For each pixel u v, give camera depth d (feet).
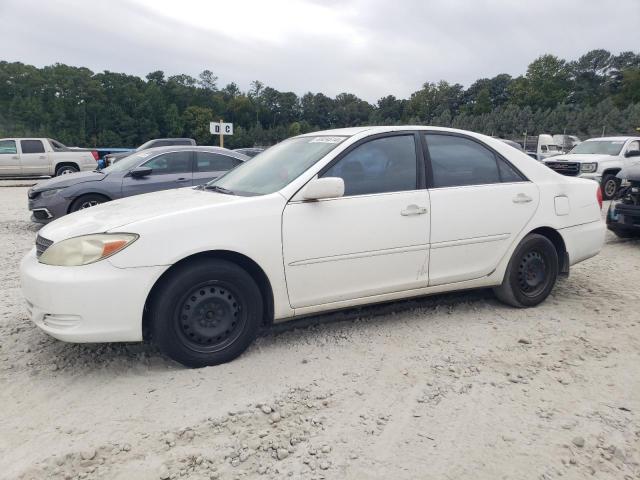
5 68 311.68
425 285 13.69
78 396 10.32
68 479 7.91
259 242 11.52
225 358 11.59
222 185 14.10
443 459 8.41
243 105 428.97
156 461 8.32
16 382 10.90
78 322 10.43
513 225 14.66
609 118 275.80
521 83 389.19
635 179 25.20
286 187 12.16
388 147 13.47
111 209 12.40
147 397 10.25
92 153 68.59
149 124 344.08
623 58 407.44
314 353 12.26
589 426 9.35
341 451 8.61
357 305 13.01
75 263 10.53
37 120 296.10
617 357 12.16
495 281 14.76
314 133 15.10
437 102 451.12
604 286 17.92
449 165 14.15
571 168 47.88
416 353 12.31
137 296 10.59
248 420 9.45
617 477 8.07
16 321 14.26
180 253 10.83
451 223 13.71
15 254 22.97
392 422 9.46
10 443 8.79
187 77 431.02
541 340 13.10
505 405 10.04
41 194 28.35
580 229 15.98
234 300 11.59
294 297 12.12
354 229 12.48
